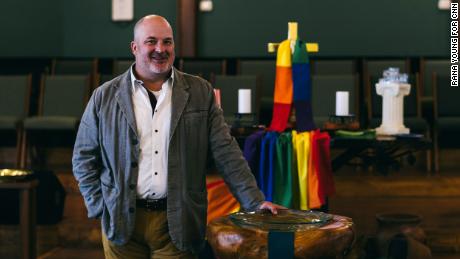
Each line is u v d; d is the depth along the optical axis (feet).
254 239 6.48
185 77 8.14
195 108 7.97
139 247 8.13
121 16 27.17
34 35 27.37
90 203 8.07
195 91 8.07
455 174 18.54
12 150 21.42
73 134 22.49
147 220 7.91
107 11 27.30
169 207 7.77
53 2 27.37
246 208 7.95
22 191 12.53
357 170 19.29
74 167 8.17
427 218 15.90
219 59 25.02
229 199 12.25
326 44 26.68
